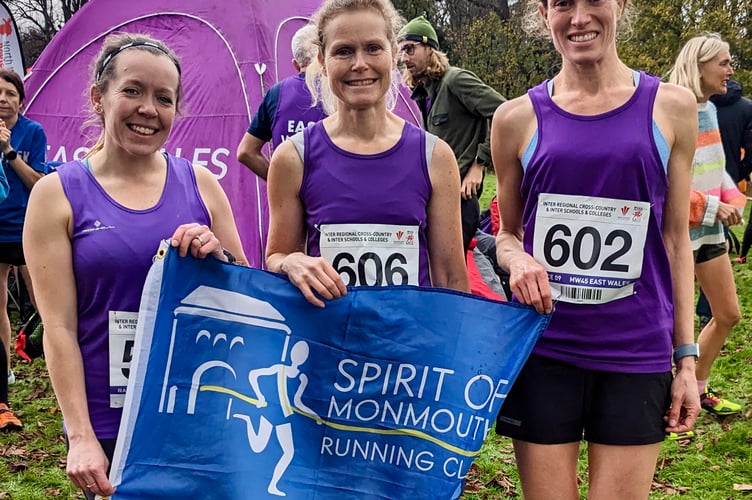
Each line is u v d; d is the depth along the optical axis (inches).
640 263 91.2
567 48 90.4
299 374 90.0
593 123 90.4
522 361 90.0
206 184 93.1
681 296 95.5
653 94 90.5
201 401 86.0
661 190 91.7
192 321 85.4
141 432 83.1
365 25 93.7
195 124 243.4
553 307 90.4
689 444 170.9
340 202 96.8
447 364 91.0
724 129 225.8
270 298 88.8
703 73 170.9
